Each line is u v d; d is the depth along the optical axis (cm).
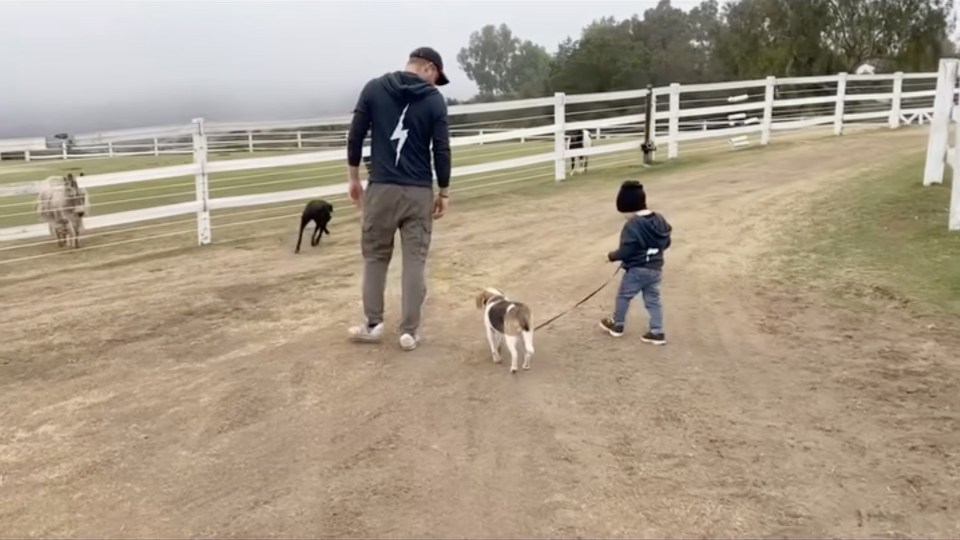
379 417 429
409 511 337
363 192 527
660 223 541
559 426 419
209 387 471
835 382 477
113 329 585
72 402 451
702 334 567
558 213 1070
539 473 369
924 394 456
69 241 920
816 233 872
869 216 933
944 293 638
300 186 1474
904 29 3419
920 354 518
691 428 416
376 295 537
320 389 467
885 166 1355
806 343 546
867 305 623
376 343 548
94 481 362
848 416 430
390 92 499
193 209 926
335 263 805
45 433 411
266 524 328
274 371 496
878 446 395
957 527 326
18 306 654
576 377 487
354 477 366
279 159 1011
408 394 460
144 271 785
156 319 610
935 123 1073
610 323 567
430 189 520
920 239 809
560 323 595
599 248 845
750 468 374
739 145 1778
